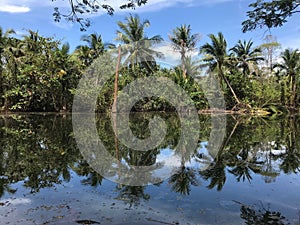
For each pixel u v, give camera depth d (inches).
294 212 134.3
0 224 119.2
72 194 159.9
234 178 198.4
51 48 979.9
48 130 498.3
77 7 157.5
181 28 1127.6
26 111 1031.0
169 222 122.1
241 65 1193.4
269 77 1418.6
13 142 358.9
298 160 267.1
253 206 142.6
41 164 242.2
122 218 126.2
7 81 957.2
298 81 1462.8
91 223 120.8
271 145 358.3
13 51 949.2
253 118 908.0
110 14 164.6
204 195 159.2
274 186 177.8
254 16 172.1
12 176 201.9
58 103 1083.3
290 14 164.1
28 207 138.9
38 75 933.2
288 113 1263.5
